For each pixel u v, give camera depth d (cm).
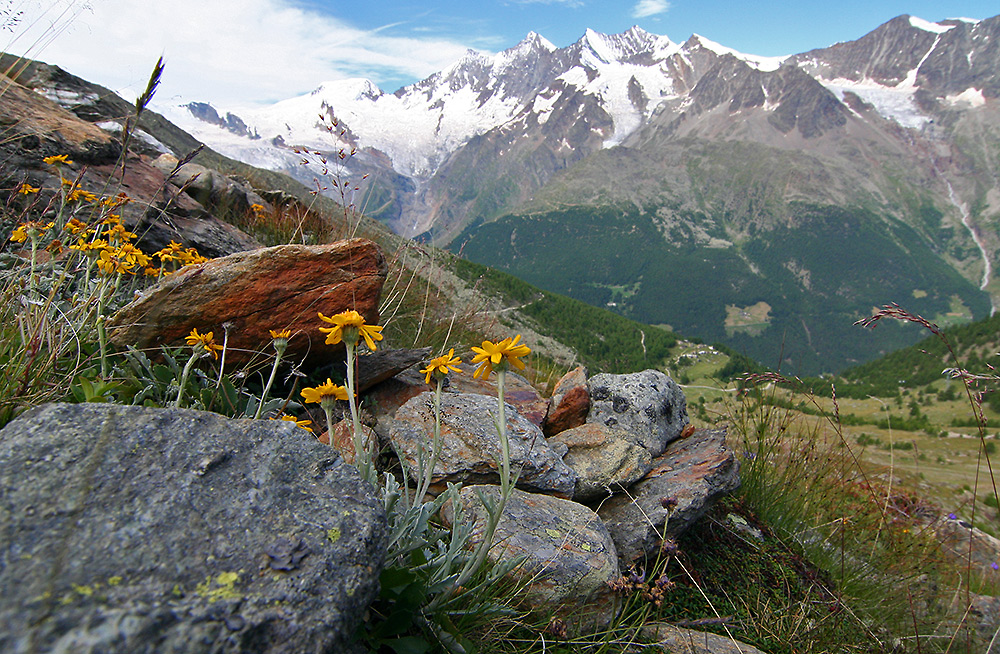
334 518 146
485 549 195
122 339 307
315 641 120
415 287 683
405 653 179
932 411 7125
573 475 352
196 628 108
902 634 392
